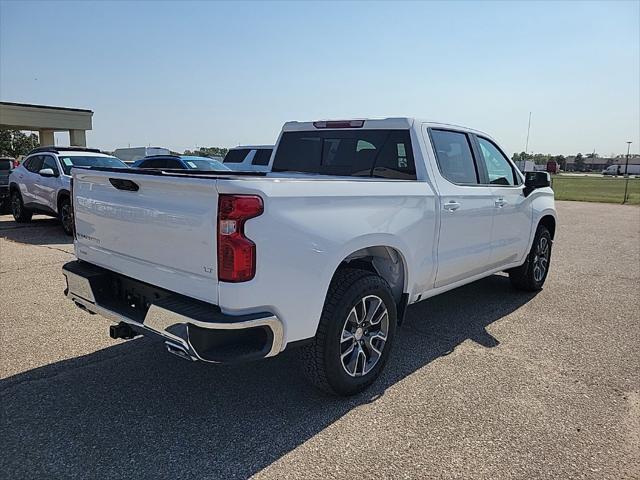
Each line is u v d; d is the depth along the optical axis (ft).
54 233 35.42
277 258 9.37
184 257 9.66
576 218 54.80
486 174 16.84
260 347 9.58
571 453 9.66
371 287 11.42
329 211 10.44
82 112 80.84
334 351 10.85
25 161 40.52
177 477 8.78
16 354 13.82
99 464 9.09
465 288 21.84
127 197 10.82
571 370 13.38
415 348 14.82
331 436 10.09
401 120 14.43
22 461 9.14
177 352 9.60
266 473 8.92
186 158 43.91
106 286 11.89
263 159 49.80
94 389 11.88
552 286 22.35
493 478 8.89
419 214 13.01
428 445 9.84
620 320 17.60
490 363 13.78
